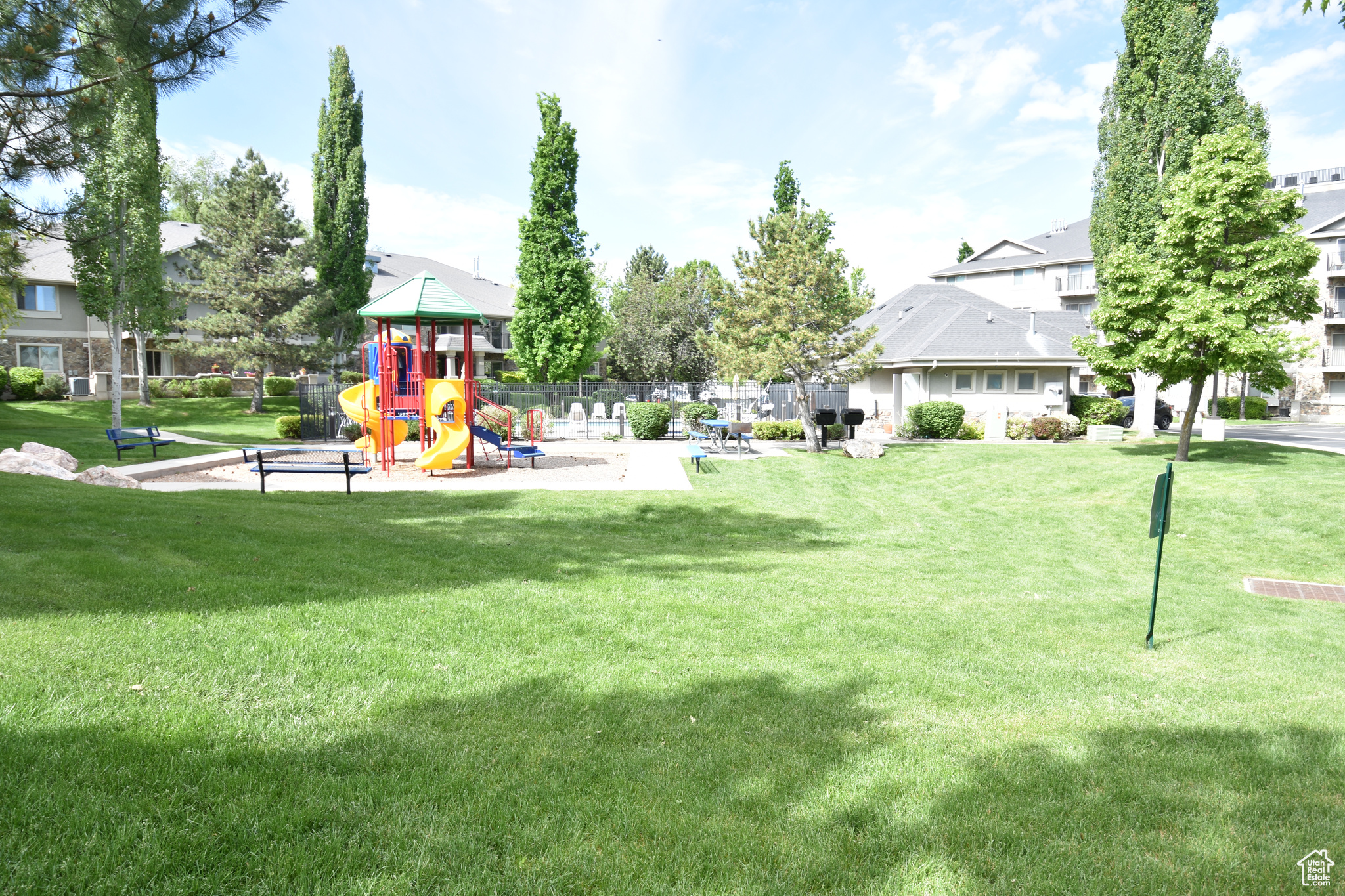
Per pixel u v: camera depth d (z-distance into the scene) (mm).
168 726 3770
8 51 7102
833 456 23078
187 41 7496
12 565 6234
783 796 3551
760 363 22891
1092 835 3309
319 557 8031
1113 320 20578
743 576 9227
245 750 3607
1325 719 4926
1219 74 23938
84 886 2576
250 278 35844
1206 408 44500
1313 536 13750
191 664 4629
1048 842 3225
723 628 6633
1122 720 4793
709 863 2967
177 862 2748
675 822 3248
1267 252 18750
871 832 3248
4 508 8523
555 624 6316
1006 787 3732
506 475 18672
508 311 53438
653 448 25312
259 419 34000
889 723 4543
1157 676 5898
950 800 3574
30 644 4609
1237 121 23812
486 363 52219
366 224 39688
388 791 3363
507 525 11938
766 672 5422
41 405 32406
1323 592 10547
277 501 12672
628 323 49469
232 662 4758
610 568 9133
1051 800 3627
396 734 3957
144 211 27500
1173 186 20047
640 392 36812
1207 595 9992
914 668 5691
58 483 11102
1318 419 43156
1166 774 3965
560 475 18719
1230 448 22266
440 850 2938
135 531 8109
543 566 8898
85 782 3186
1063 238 58594
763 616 7113
